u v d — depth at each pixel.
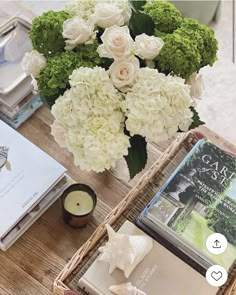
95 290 0.98
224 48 2.06
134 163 0.96
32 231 1.11
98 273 0.99
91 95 0.86
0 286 1.04
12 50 1.27
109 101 0.86
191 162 1.11
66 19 0.96
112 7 0.92
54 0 2.12
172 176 1.09
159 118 0.86
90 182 1.18
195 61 0.91
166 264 1.02
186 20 0.98
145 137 0.92
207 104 1.88
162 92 0.87
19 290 1.04
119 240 0.99
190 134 1.21
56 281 1.00
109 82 0.86
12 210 1.06
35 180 1.10
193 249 1.02
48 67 0.91
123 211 1.11
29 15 1.42
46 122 1.26
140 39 0.90
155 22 0.97
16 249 1.09
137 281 1.00
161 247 1.04
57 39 0.95
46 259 1.08
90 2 0.97
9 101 1.20
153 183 1.16
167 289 0.99
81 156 0.90
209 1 1.89
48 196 1.13
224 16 2.16
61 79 0.90
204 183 1.09
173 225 1.03
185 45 0.90
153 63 0.92
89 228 1.13
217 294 1.02
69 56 0.91
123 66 0.86
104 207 1.15
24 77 1.22
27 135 1.24
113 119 0.87
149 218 1.04
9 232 1.08
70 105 0.87
